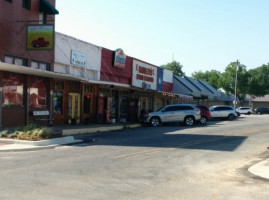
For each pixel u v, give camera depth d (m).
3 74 19.66
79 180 8.62
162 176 9.46
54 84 24.17
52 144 15.72
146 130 25.42
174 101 48.84
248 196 7.67
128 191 7.72
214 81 78.94
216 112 41.47
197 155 13.45
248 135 21.70
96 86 29.16
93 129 23.50
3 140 15.55
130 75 35.41
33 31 19.95
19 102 21.06
